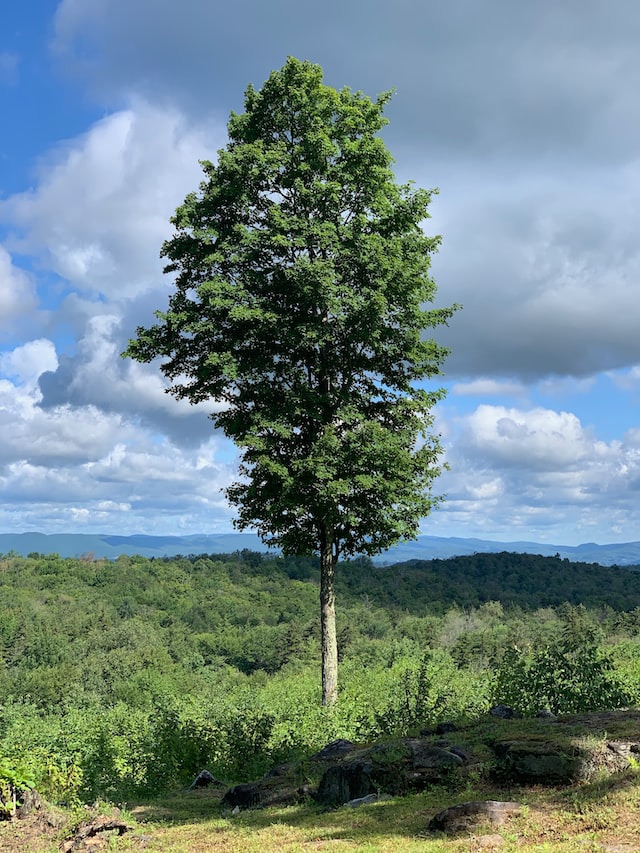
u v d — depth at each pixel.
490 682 15.40
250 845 7.73
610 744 8.25
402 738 11.57
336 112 18.05
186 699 16.95
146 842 8.30
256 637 111.44
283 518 17.36
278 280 17.12
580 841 6.03
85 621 117.00
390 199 18.03
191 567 166.12
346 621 99.88
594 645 13.56
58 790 10.79
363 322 16.67
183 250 17.95
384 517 16.89
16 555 181.25
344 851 6.87
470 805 7.22
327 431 16.34
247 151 17.27
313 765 11.38
